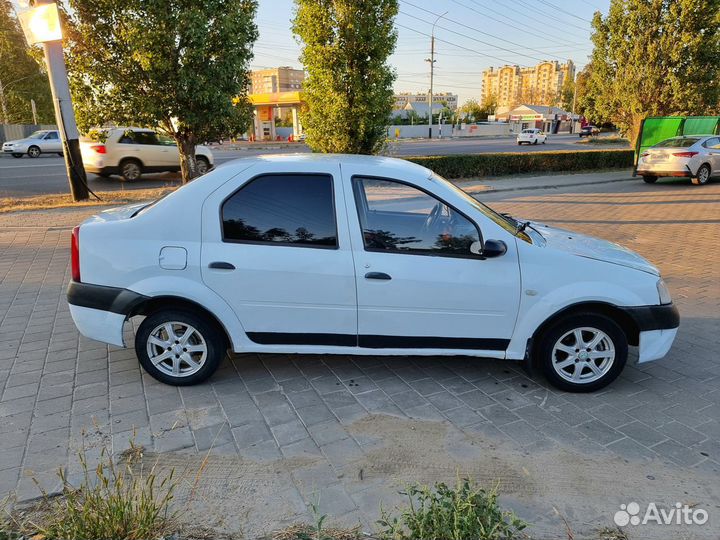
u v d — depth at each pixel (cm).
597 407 371
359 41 1284
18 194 1499
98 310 374
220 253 368
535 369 429
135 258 369
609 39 2247
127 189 1571
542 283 370
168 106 1277
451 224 376
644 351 381
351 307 375
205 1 1222
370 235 373
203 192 372
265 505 268
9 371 417
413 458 310
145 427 338
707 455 315
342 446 321
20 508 262
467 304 374
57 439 324
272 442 324
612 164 2236
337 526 254
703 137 1698
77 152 1261
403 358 448
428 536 219
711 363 443
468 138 6625
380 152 1466
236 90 1353
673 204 1302
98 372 417
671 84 2053
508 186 1647
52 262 764
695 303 591
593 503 274
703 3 1938
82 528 220
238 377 411
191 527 251
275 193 372
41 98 4841
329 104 1362
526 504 272
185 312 379
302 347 386
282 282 370
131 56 1212
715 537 251
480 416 358
